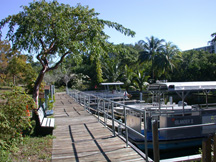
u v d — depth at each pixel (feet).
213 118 30.78
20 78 89.25
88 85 124.88
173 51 131.54
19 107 17.44
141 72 120.47
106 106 63.00
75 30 32.40
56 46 30.71
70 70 113.70
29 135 21.76
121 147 17.84
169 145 28.45
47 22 29.30
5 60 83.97
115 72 116.47
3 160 13.53
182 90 32.73
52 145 18.70
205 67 130.00
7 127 15.57
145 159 15.05
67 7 32.58
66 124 27.66
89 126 26.22
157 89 36.40
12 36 29.68
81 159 15.39
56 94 90.12
